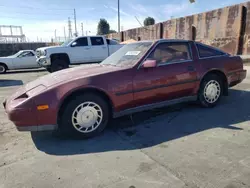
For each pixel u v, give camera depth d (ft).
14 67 46.11
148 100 11.94
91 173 7.70
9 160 8.79
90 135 10.73
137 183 7.04
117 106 11.05
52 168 8.11
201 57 13.84
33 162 8.59
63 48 35.78
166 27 69.77
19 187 7.07
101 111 10.85
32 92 10.16
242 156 8.41
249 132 10.59
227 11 48.98
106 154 9.04
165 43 12.67
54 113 9.84
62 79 10.64
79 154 9.13
